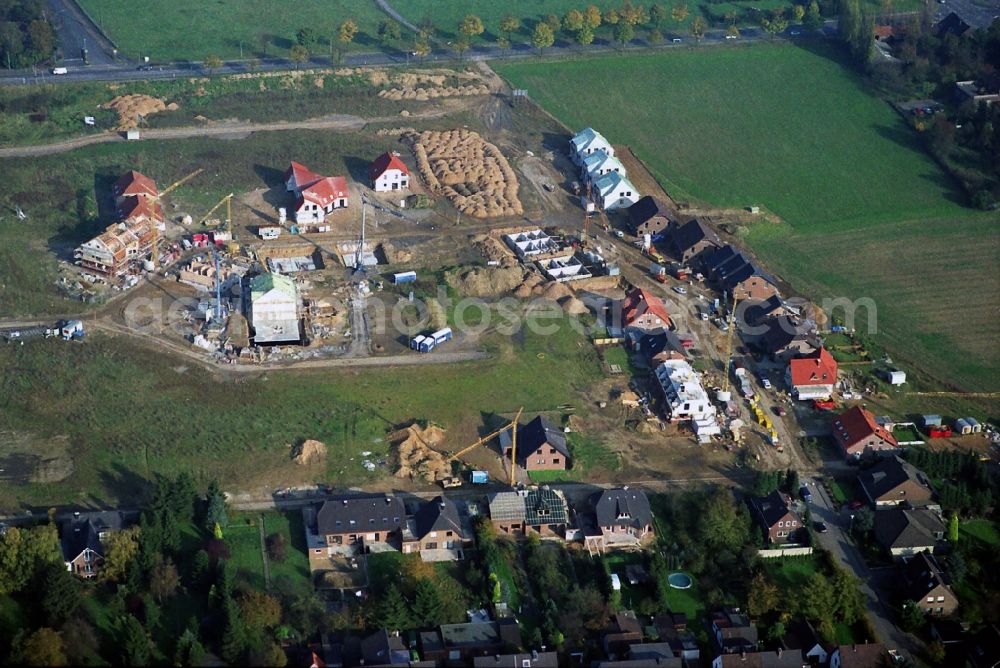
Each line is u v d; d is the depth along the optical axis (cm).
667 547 15025
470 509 15400
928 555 14775
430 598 13638
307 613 13625
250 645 12975
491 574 14262
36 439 16288
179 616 13550
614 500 15238
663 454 16762
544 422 16650
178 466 15950
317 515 14775
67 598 13250
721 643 13588
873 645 13525
